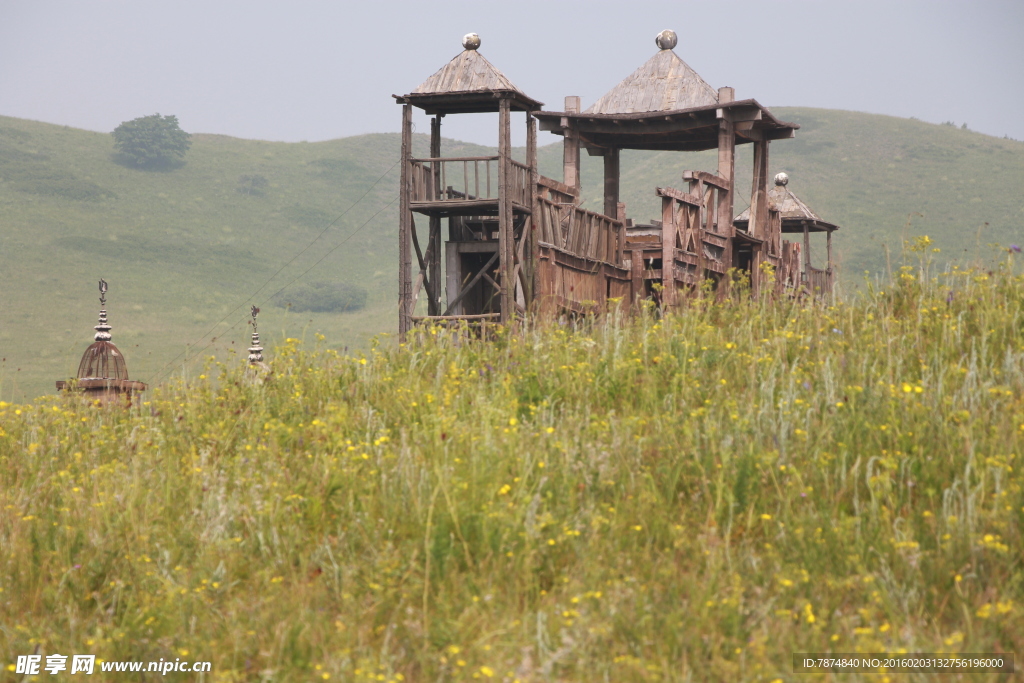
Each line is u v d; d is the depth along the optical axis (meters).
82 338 127.00
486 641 7.19
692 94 32.34
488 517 8.59
